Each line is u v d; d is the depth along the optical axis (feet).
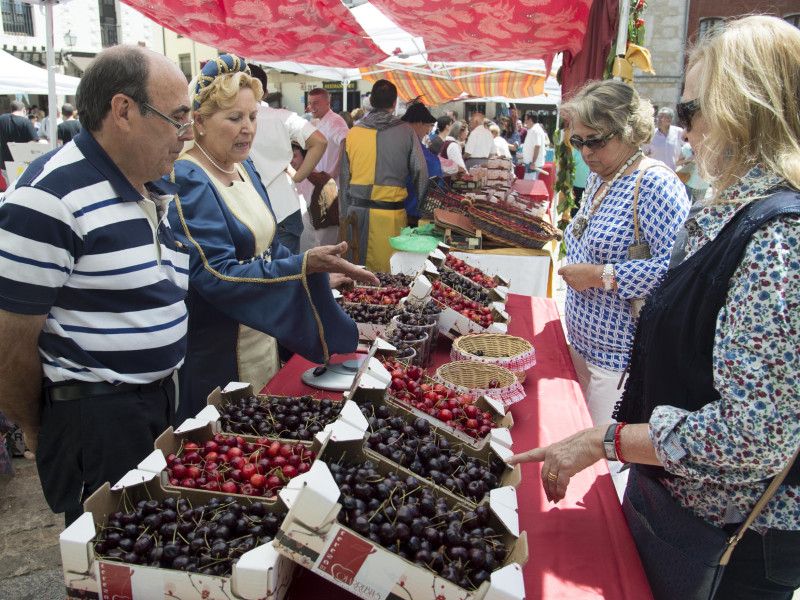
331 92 81.87
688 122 4.85
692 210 5.06
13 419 6.24
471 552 4.33
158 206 6.69
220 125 8.05
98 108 5.72
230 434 5.81
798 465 4.58
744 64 4.25
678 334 4.83
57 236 5.58
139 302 6.27
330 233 19.63
